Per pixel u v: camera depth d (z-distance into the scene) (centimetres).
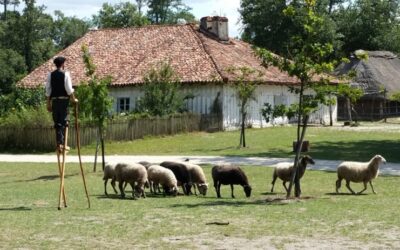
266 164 2950
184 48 5488
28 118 4097
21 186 2311
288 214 1504
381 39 9544
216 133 4778
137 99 4991
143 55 5566
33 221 1378
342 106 7412
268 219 1426
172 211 1556
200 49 5406
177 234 1240
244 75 3866
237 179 1928
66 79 1520
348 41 9625
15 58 8806
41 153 3975
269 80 5241
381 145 3862
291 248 1118
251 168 2781
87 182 2431
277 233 1253
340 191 2058
